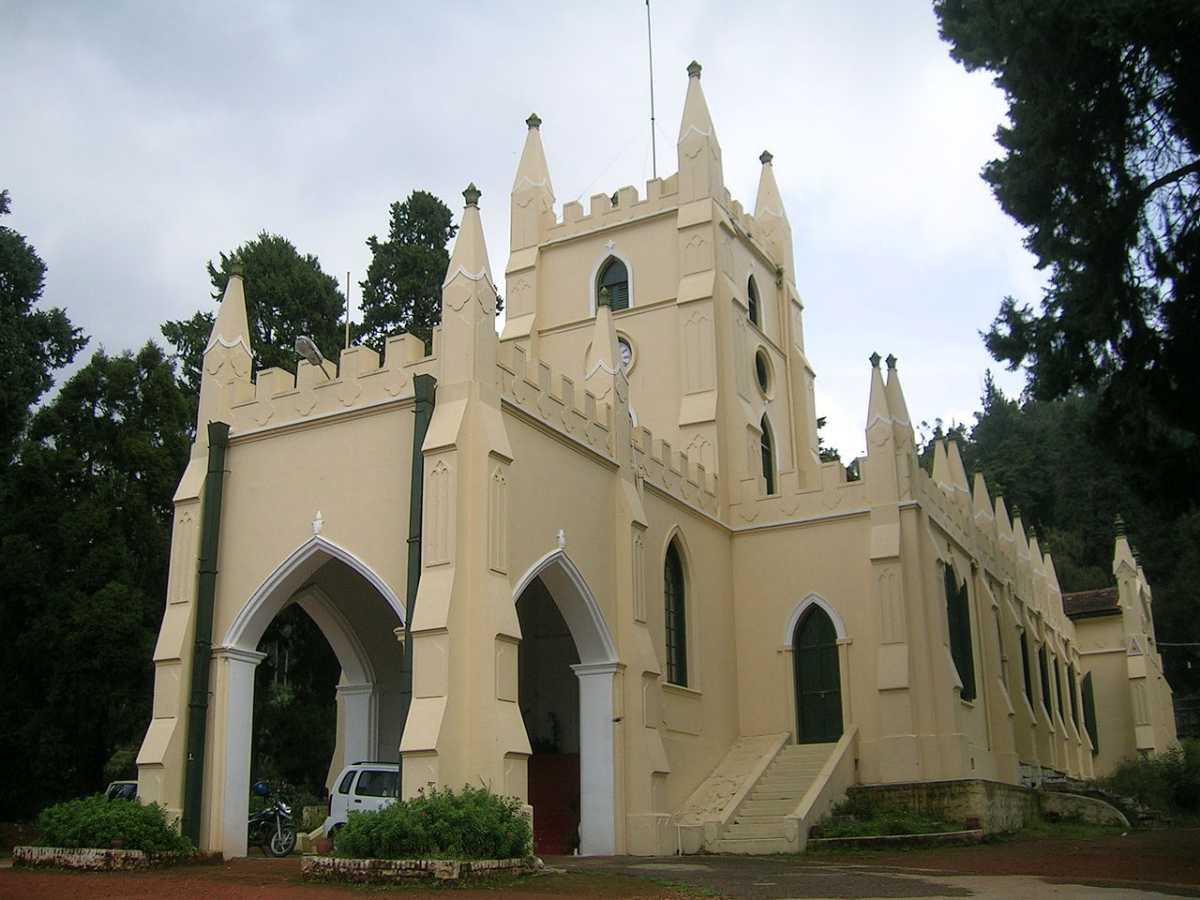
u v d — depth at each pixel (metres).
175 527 23.81
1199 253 20.06
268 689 44.34
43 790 30.42
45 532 31.44
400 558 21.28
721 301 34.50
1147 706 50.47
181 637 22.75
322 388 23.28
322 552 22.48
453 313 21.92
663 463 28.94
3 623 30.44
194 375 45.19
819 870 19.48
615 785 23.88
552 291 37.62
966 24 20.02
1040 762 41.03
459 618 19.86
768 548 31.77
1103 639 54.41
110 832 19.64
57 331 36.34
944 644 29.08
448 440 20.64
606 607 24.78
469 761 19.25
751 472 32.69
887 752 28.22
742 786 27.16
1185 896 15.09
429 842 16.66
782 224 41.16
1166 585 69.56
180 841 20.62
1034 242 20.59
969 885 16.75
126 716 30.92
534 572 22.45
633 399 34.91
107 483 32.75
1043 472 82.25
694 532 30.09
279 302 46.03
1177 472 21.05
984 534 37.88
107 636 29.58
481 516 20.58
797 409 39.03
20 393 32.50
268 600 23.05
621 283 36.53
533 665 30.84
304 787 40.94
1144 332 20.20
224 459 24.09
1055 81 19.28
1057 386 21.06
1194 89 19.09
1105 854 22.25
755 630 31.34
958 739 28.11
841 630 30.12
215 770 22.25
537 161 39.16
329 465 22.75
